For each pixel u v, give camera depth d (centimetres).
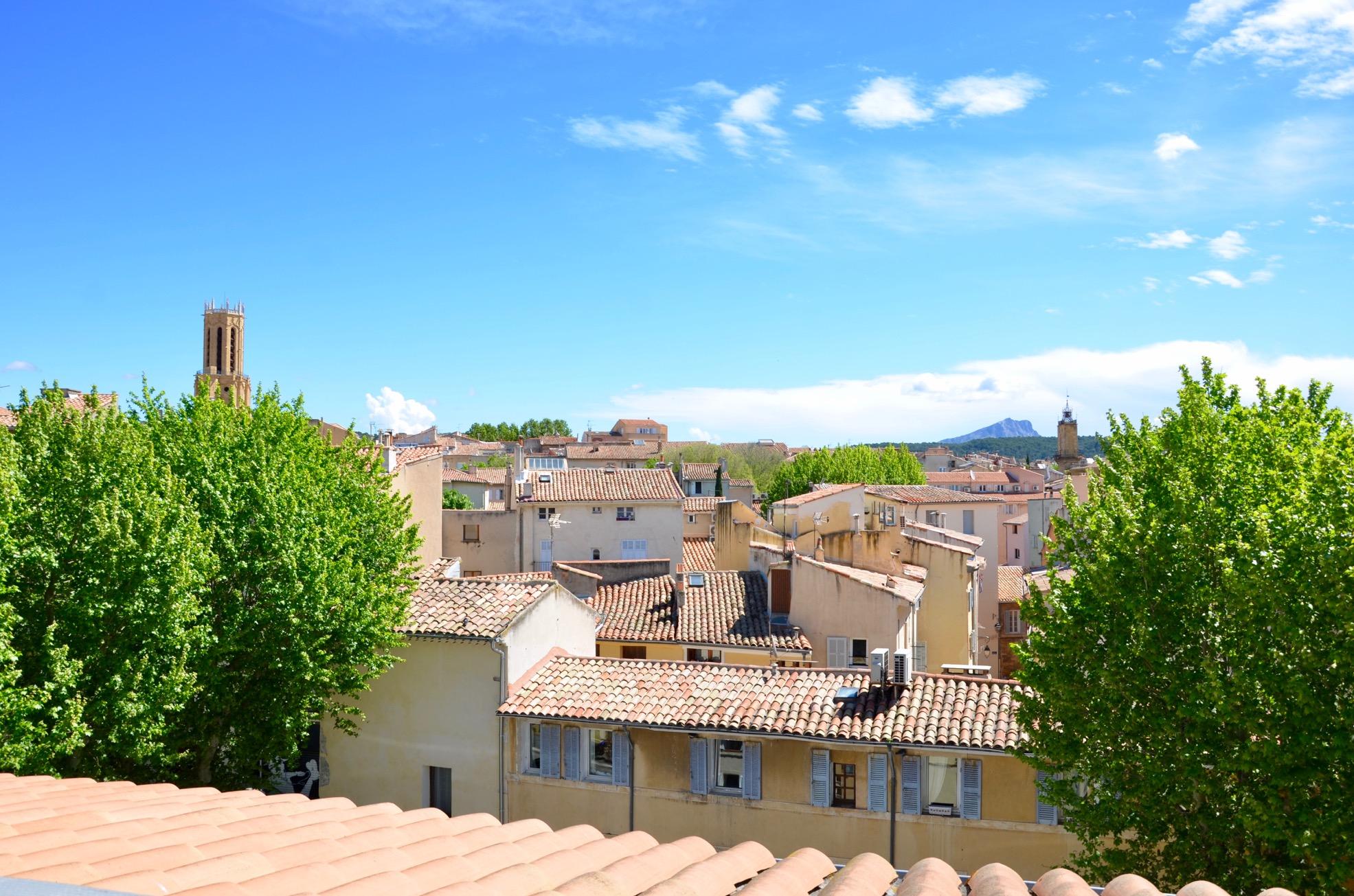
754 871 967
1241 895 1714
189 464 2748
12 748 1927
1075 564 2184
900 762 2462
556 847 998
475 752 2875
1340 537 1684
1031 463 18475
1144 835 1903
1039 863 2372
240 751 2644
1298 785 1641
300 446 3127
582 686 2850
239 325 14088
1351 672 1616
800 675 2777
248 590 2631
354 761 3039
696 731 2578
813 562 3788
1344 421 2162
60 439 2439
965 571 4412
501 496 8756
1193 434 2211
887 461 11694
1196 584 1878
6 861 763
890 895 880
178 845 855
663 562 4575
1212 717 1733
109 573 2209
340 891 736
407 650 2986
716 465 12675
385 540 3066
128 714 2181
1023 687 2539
